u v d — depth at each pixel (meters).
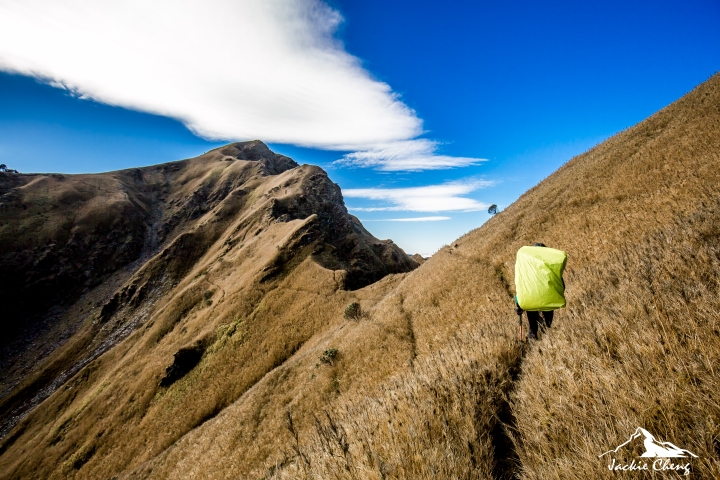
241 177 175.12
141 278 96.38
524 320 6.54
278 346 37.94
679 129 16.89
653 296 3.47
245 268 68.69
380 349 15.91
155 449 30.09
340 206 124.56
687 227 5.94
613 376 2.44
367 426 3.93
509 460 2.85
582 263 10.81
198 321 53.22
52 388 67.31
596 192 16.78
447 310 15.13
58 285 105.38
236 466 15.20
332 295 45.19
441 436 3.10
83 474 32.06
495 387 3.87
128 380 44.88
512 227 20.92
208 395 34.09
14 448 45.72
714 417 1.78
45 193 133.00
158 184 182.38
